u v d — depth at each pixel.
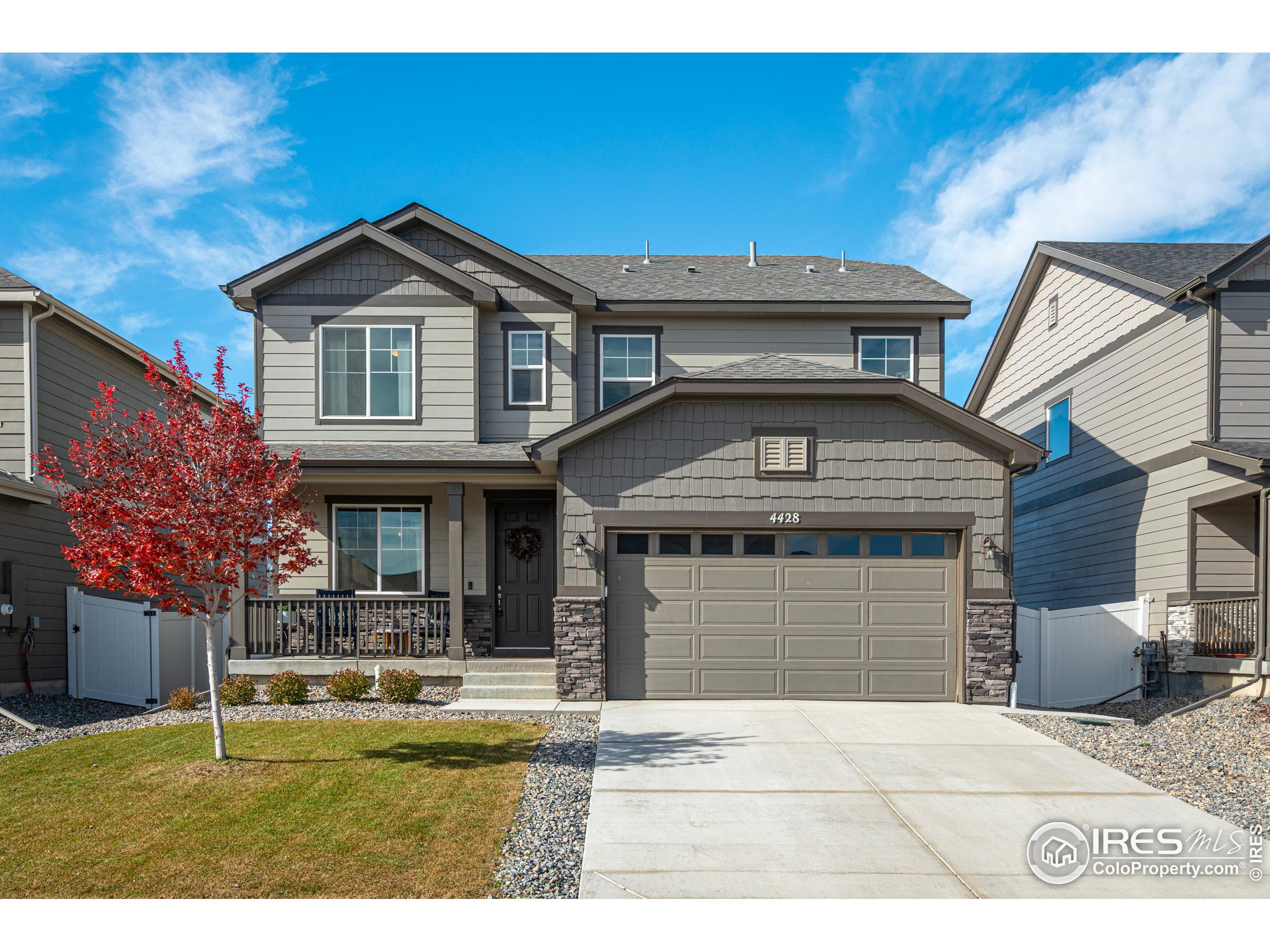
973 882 5.73
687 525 11.84
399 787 7.41
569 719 10.25
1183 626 13.45
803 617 11.88
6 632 12.14
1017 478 20.44
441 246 14.58
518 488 14.00
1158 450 14.33
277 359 13.92
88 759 8.36
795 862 5.99
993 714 10.90
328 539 13.90
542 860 5.95
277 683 11.16
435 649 12.68
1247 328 12.98
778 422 11.93
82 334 14.77
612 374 14.98
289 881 5.58
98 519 7.60
